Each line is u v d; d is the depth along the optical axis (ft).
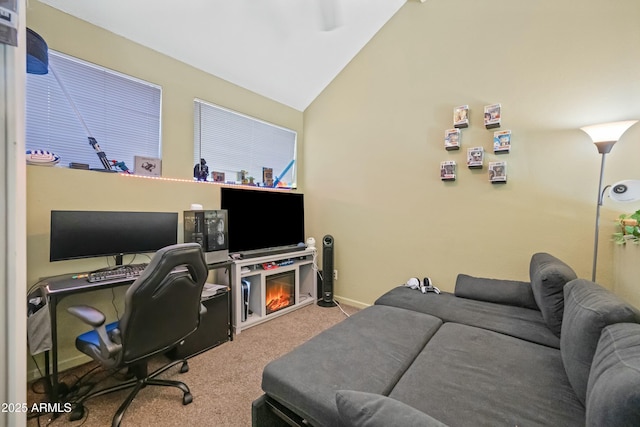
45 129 6.82
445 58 8.96
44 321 5.59
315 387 3.82
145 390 5.91
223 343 7.95
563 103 7.15
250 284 9.75
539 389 3.65
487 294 7.17
